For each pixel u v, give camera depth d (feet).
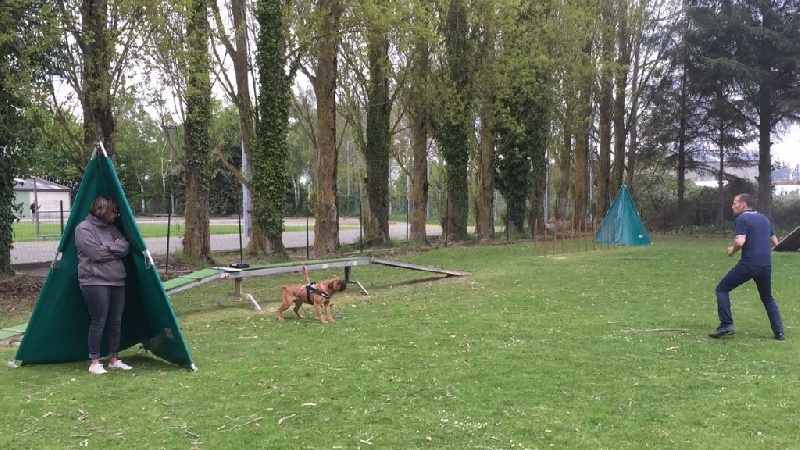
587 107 102.12
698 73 103.76
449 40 76.28
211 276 32.45
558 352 22.24
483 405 16.43
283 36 57.52
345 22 58.54
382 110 76.59
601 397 17.11
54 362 21.48
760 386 18.07
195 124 55.11
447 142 83.56
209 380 18.98
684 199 120.67
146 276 20.27
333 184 65.87
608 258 59.36
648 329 26.30
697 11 101.24
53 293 20.57
